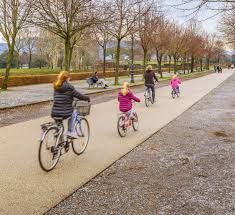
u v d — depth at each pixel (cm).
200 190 570
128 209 491
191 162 735
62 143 684
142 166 700
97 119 1259
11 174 625
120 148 839
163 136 1002
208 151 833
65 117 679
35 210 480
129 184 593
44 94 2114
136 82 3538
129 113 986
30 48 6394
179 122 1246
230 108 1658
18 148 807
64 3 2169
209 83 3809
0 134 963
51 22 2281
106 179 617
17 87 2697
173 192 559
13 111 1449
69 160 725
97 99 1997
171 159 757
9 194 535
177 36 5425
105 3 2348
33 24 2375
